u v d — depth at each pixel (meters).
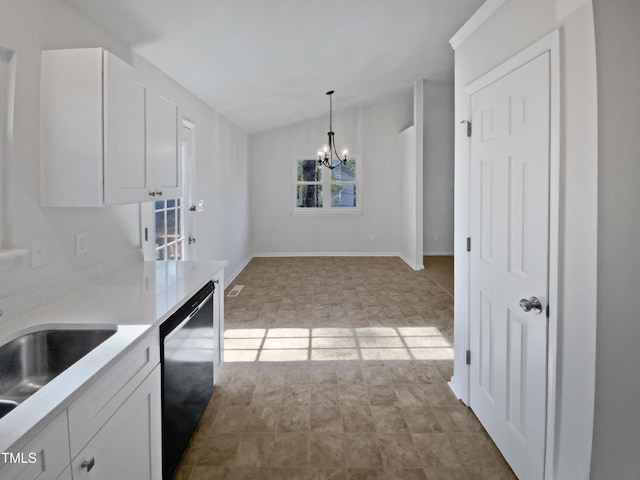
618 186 1.29
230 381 2.79
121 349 1.28
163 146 2.38
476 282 2.27
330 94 5.85
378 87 6.19
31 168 1.70
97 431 1.16
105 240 2.30
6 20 1.56
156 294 1.91
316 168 7.84
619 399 1.33
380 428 2.24
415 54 4.64
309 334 3.71
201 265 2.63
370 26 3.30
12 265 1.61
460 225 2.48
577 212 1.39
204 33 2.69
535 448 1.66
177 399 1.82
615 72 1.27
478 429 2.22
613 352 1.32
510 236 1.85
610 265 1.30
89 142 1.73
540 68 1.57
